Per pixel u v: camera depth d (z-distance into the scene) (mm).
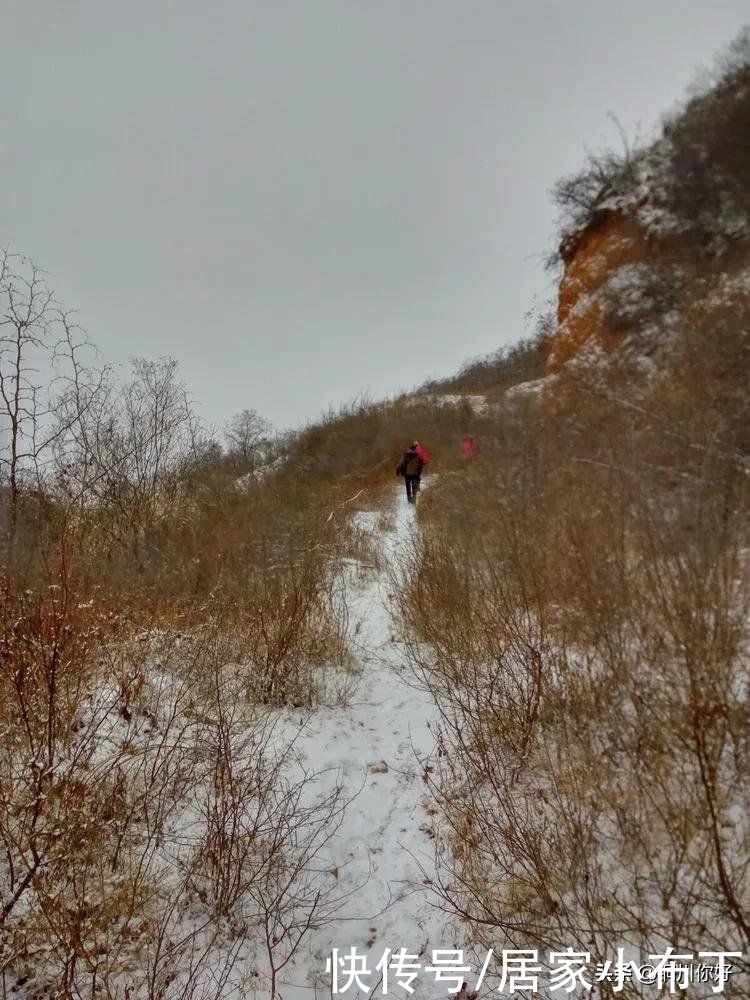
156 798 3559
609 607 3361
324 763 4293
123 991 2535
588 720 3428
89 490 6637
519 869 3092
